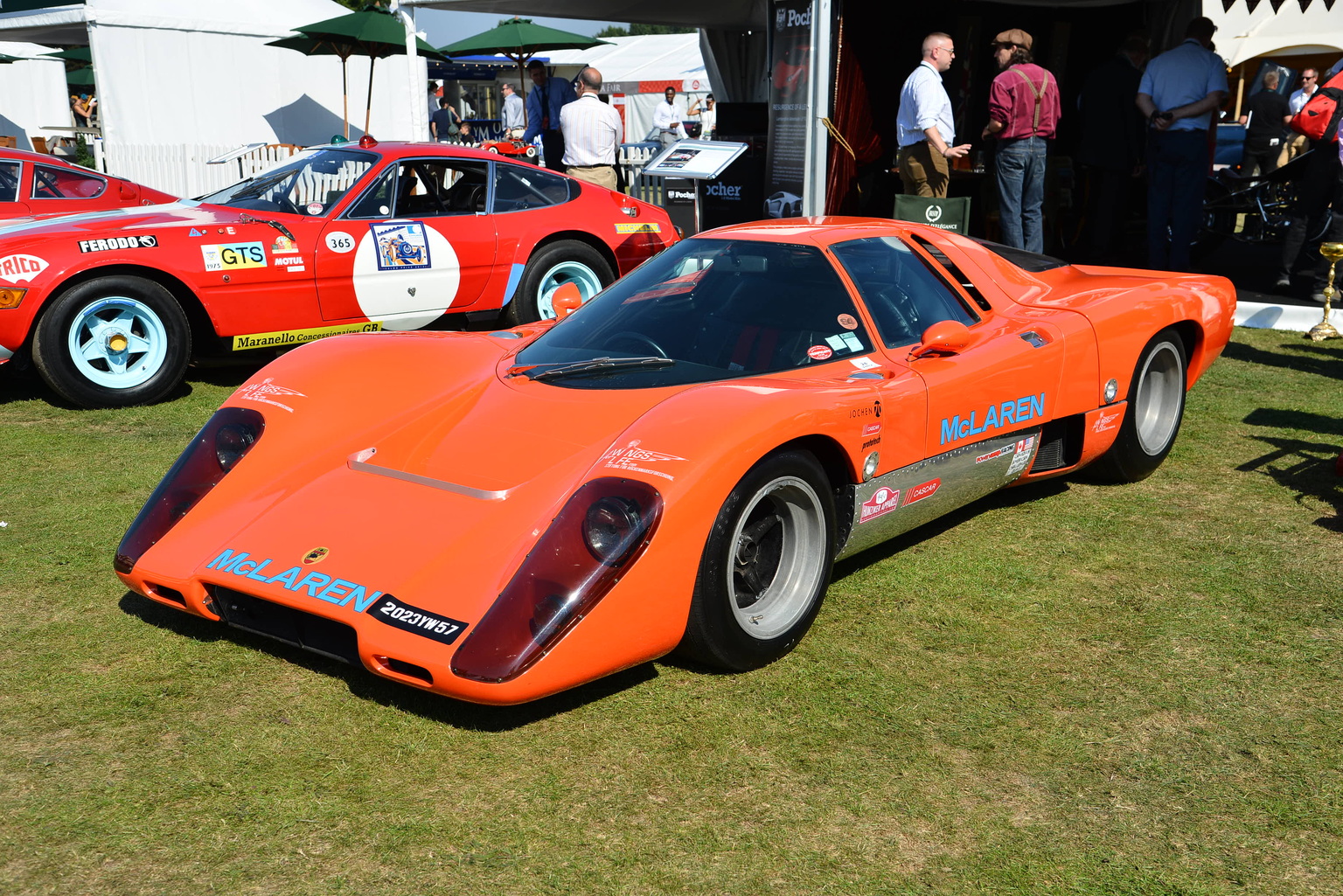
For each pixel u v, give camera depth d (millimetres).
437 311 6676
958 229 7762
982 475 3611
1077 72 11719
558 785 2350
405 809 2260
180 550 2820
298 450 3057
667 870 2080
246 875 2053
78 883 2023
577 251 7172
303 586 2553
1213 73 7594
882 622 3162
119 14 12734
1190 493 4332
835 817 2246
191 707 2650
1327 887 2041
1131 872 2084
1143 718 2646
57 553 3654
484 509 2662
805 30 8938
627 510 2449
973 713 2656
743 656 2770
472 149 6926
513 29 16422
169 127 13391
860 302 3395
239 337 5977
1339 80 8102
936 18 10352
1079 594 3363
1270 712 2678
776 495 2785
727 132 13594
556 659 2361
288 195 6461
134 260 5594
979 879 2062
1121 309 4098
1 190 8352
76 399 5594
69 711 2629
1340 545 3781
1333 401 5770
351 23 12734
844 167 9602
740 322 3314
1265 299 8281
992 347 3551
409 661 2342
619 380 3127
